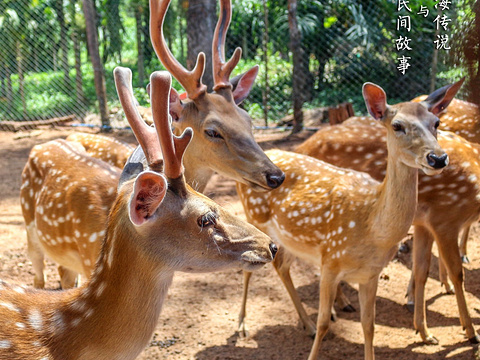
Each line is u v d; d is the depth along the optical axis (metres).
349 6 11.09
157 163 2.10
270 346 3.78
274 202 3.87
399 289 4.57
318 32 11.95
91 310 2.03
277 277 4.75
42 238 3.38
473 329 3.78
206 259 2.06
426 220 3.84
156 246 2.00
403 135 3.00
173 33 15.13
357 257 3.27
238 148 2.91
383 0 10.78
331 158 4.35
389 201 3.07
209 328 3.98
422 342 3.81
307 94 11.82
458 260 3.82
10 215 6.08
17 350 1.93
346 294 4.55
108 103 12.12
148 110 3.39
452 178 3.77
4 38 12.12
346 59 11.65
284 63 12.93
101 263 2.07
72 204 3.11
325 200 3.53
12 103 11.84
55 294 2.19
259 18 12.89
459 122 4.88
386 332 3.96
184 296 4.40
